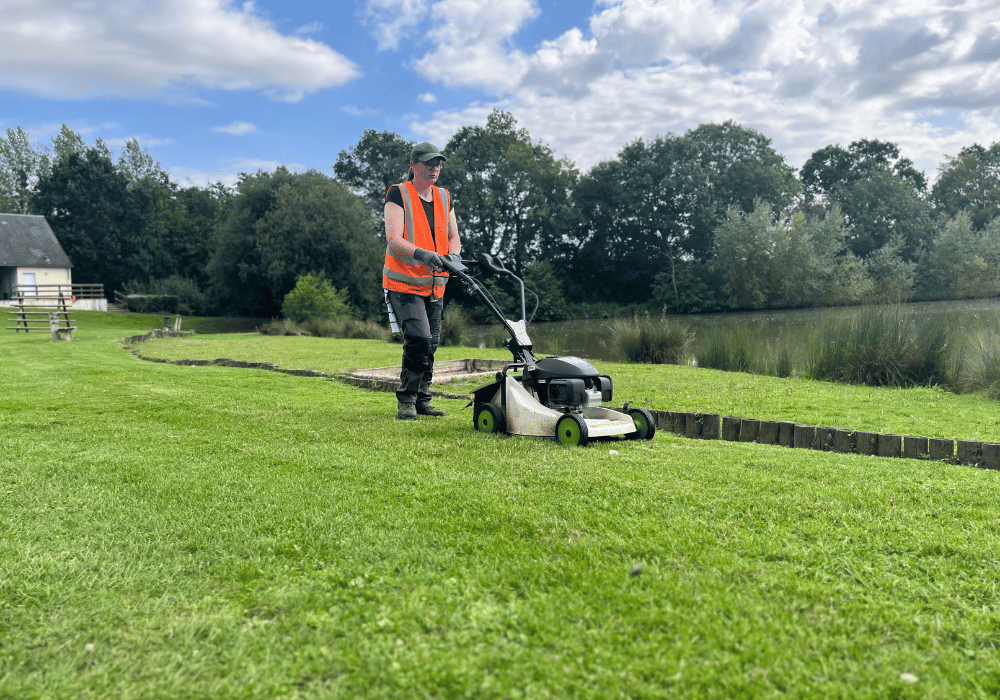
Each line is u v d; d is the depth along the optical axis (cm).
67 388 803
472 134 5153
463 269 585
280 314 4553
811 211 5753
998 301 3681
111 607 244
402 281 616
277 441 511
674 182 5003
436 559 279
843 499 347
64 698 191
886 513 326
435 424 591
